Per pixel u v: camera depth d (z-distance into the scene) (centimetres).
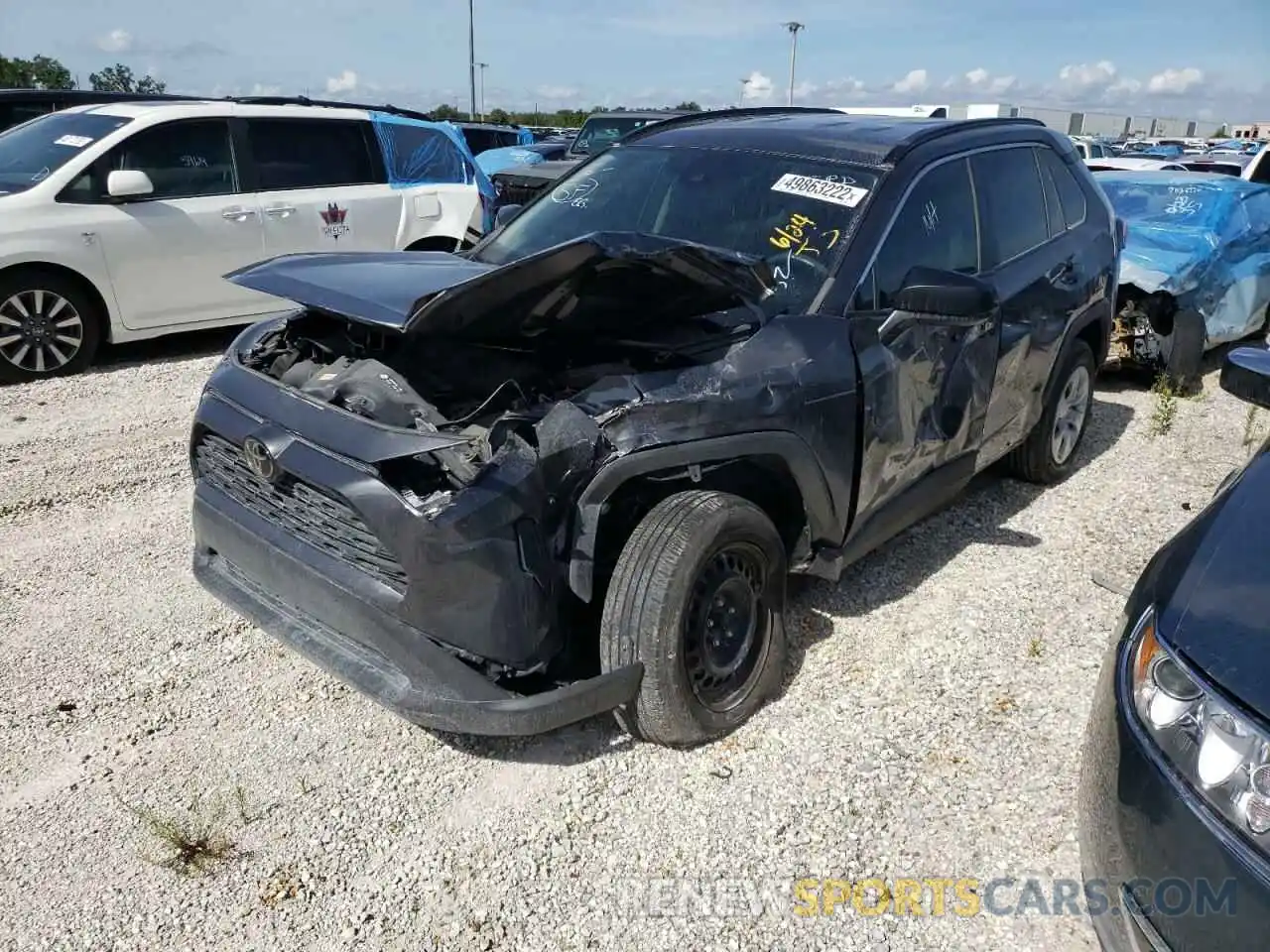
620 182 423
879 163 383
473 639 265
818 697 342
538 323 314
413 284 313
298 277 319
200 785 295
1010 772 307
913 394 364
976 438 419
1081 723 332
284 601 306
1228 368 310
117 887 258
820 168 388
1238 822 186
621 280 284
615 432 282
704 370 304
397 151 880
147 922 248
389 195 863
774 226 371
